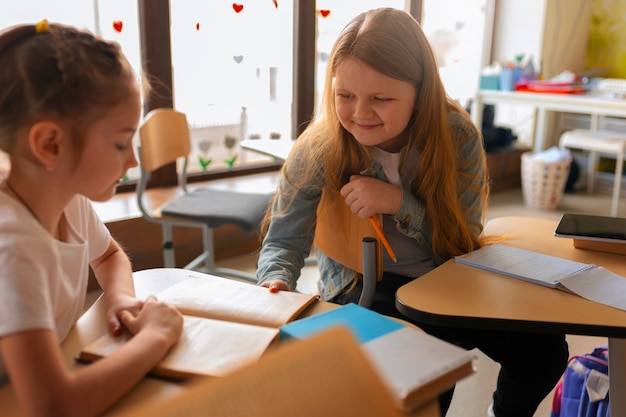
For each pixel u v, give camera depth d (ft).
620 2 14.23
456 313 3.22
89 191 2.43
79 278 2.86
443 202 4.29
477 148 4.55
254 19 10.43
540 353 4.26
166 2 9.53
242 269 9.36
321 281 4.90
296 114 11.51
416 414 2.13
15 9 8.22
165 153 7.98
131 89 2.42
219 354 2.49
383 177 4.44
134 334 2.68
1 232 2.20
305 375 1.77
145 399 2.27
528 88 13.28
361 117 3.93
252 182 10.87
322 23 11.42
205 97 10.32
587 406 4.90
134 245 8.82
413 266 4.60
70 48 2.30
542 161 12.38
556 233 4.33
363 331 2.52
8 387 2.40
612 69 14.69
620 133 12.77
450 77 13.74
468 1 13.56
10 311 2.06
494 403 4.73
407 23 4.00
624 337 3.10
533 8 14.14
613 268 3.94
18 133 2.31
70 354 2.66
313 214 4.52
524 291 3.53
